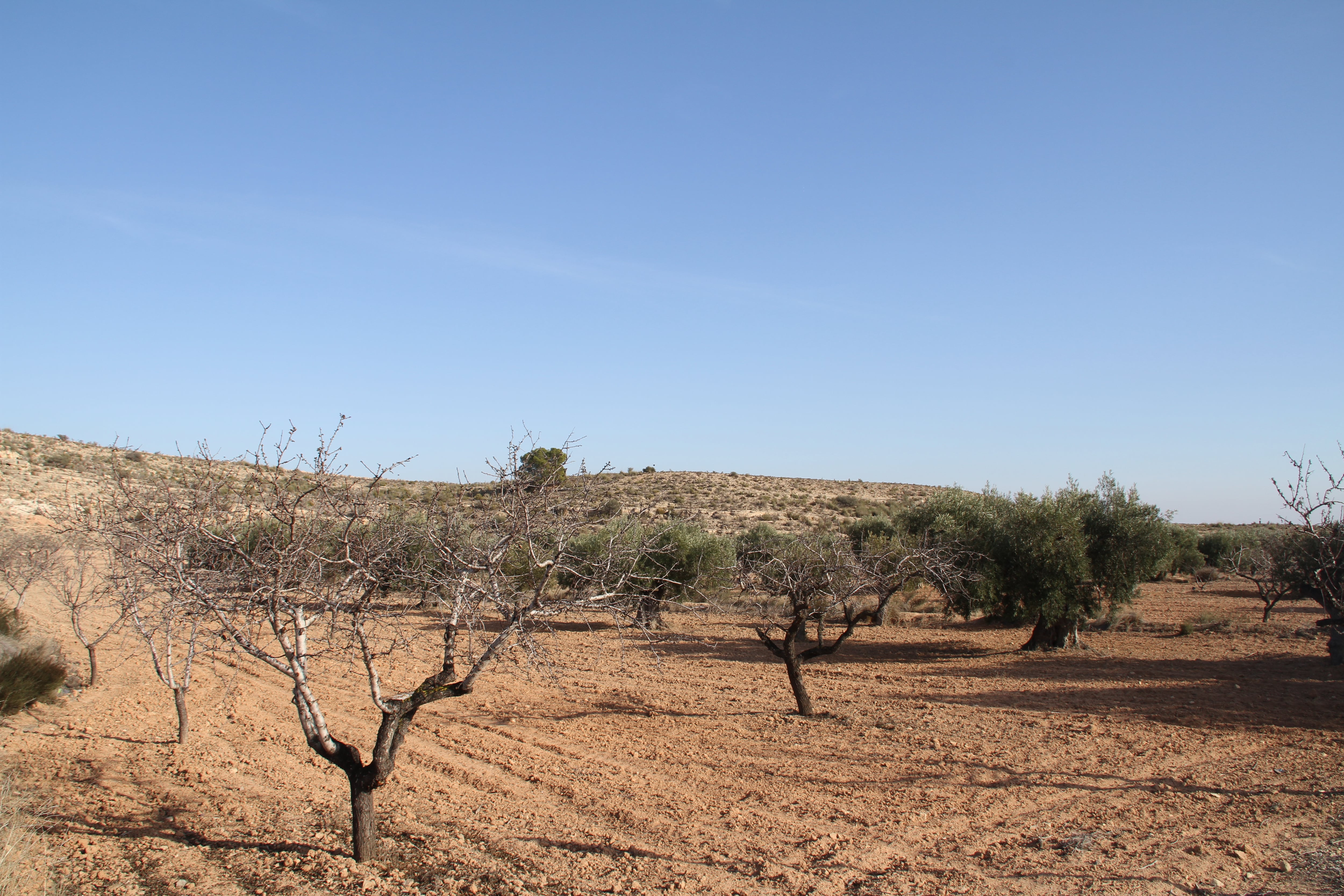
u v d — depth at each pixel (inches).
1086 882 286.8
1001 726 539.2
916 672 771.4
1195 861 305.1
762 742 499.2
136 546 285.0
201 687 657.0
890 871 299.1
